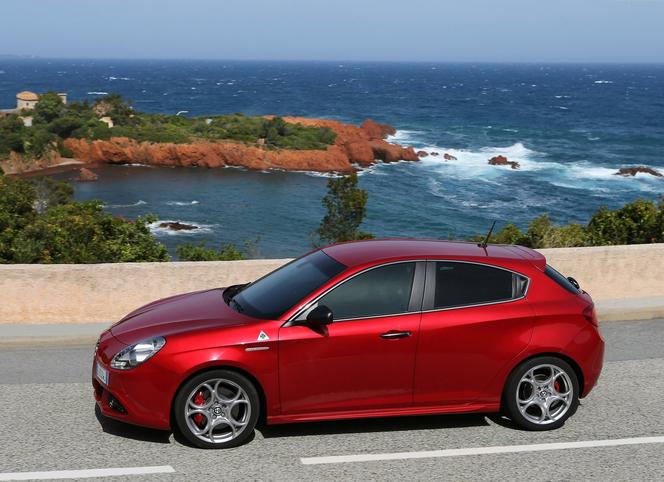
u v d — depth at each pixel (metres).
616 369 7.81
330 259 6.20
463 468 5.32
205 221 52.38
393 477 5.14
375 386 5.69
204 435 5.52
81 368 7.56
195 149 79.38
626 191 65.75
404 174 75.81
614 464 5.45
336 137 87.94
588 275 10.30
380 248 6.27
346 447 5.65
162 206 57.59
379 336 5.62
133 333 5.67
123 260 12.58
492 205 59.31
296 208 57.56
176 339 5.43
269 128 85.88
